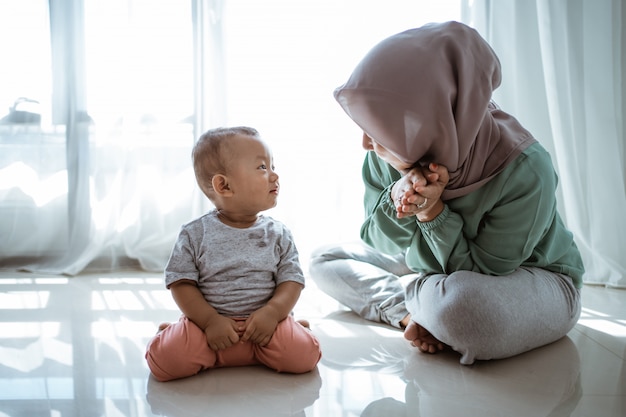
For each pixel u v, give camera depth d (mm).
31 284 2242
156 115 2479
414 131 1246
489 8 2467
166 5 2469
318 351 1392
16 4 2445
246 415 1156
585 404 1204
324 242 2510
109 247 2480
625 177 2422
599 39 2320
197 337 1337
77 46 2430
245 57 2492
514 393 1259
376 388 1288
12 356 1481
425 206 1312
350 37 2467
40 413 1165
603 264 2299
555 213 1528
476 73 1288
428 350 1505
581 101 2359
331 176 2490
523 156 1380
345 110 1309
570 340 1627
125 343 1585
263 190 1438
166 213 2492
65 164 2484
